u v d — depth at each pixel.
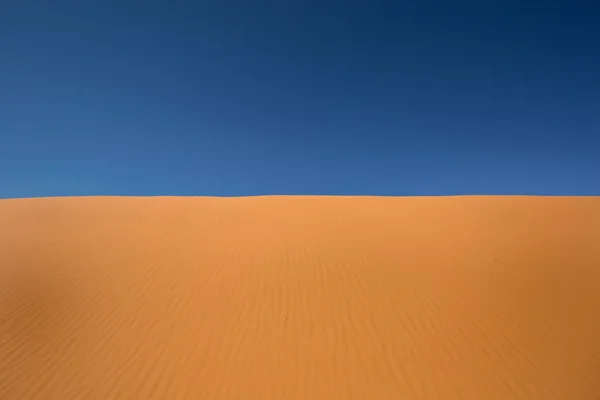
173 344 8.59
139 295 10.83
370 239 15.05
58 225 17.55
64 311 10.02
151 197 23.14
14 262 13.23
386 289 10.88
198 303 10.34
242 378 7.52
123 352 8.35
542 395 6.89
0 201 22.33
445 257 13.16
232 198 22.73
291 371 7.68
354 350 8.28
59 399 7.04
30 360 8.13
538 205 19.83
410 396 6.98
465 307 9.88
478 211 18.98
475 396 6.93
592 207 19.44
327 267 12.41
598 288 10.74
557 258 12.84
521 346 8.29
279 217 18.33
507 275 11.67
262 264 12.77
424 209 19.39
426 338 8.65
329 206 20.00
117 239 15.61
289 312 9.81
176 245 14.84
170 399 7.00
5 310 10.09
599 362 7.69
